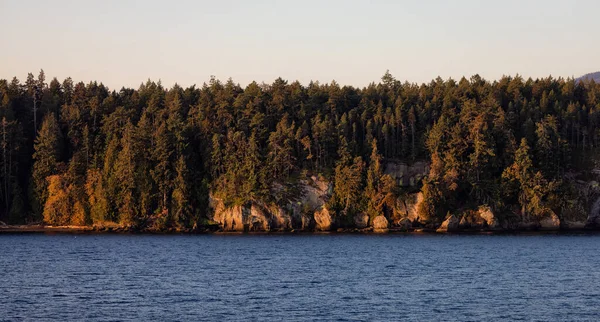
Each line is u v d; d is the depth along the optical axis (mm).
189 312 57562
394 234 152125
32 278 77375
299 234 154000
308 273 82688
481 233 154375
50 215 162875
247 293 66938
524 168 160250
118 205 163250
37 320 54344
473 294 66500
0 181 167250
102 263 93625
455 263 93375
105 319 54812
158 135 165375
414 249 115312
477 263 93375
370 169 162625
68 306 59938
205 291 68062
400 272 83500
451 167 163500
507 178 162750
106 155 168125
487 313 57438
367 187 160750
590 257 101688
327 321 54406
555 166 165625
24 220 164250
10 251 111375
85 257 101938
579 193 166875
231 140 167875
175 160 167875
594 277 79250
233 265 91500
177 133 168375
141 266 90062
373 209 159625
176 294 66250
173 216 162625
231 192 162250
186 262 95125
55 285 71938
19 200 165000
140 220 162750
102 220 163250
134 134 166125
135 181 163500
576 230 159750
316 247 119688
